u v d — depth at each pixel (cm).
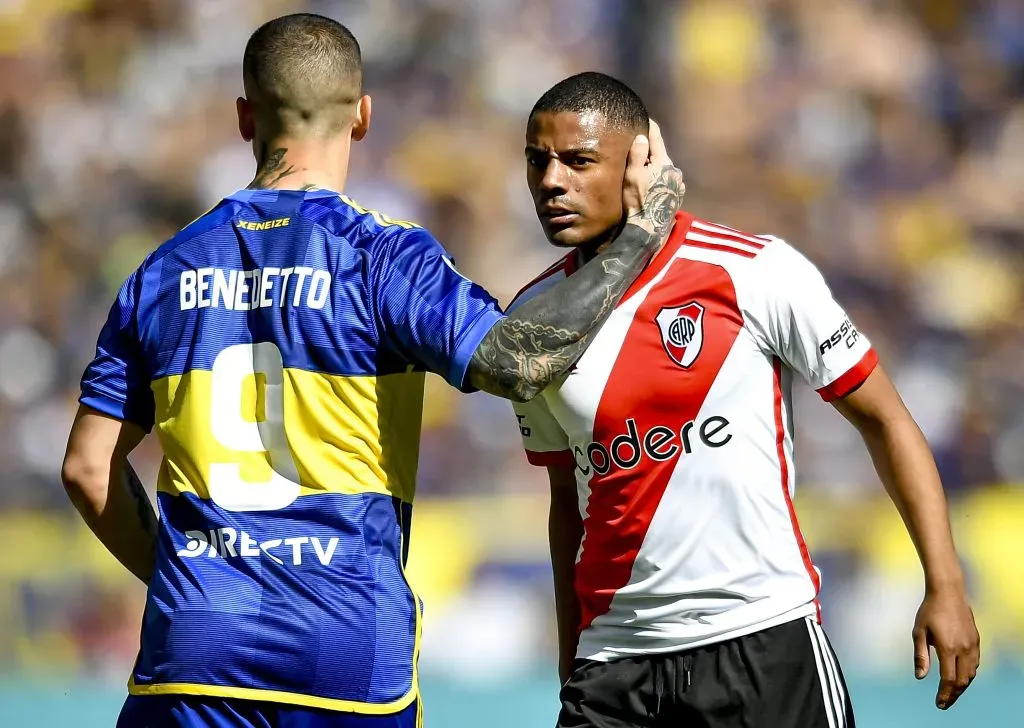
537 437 1238
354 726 1066
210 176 4641
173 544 1092
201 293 1120
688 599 1155
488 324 1084
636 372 1153
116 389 1146
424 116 4759
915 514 1139
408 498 1128
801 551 1174
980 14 5100
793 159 4725
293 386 1088
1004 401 4066
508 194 4662
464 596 3050
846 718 1158
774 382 1166
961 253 4547
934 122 4888
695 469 1153
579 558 1220
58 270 4438
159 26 4975
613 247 1132
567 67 4950
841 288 4472
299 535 1073
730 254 1162
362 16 4962
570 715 1184
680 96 4834
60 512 3381
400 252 1102
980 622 3145
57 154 4672
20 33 4909
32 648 3048
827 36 4925
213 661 1059
